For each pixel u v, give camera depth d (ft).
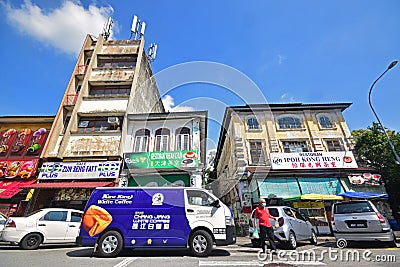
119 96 41.88
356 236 19.27
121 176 32.60
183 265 12.71
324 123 42.68
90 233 15.87
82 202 32.94
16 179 35.24
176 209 16.40
